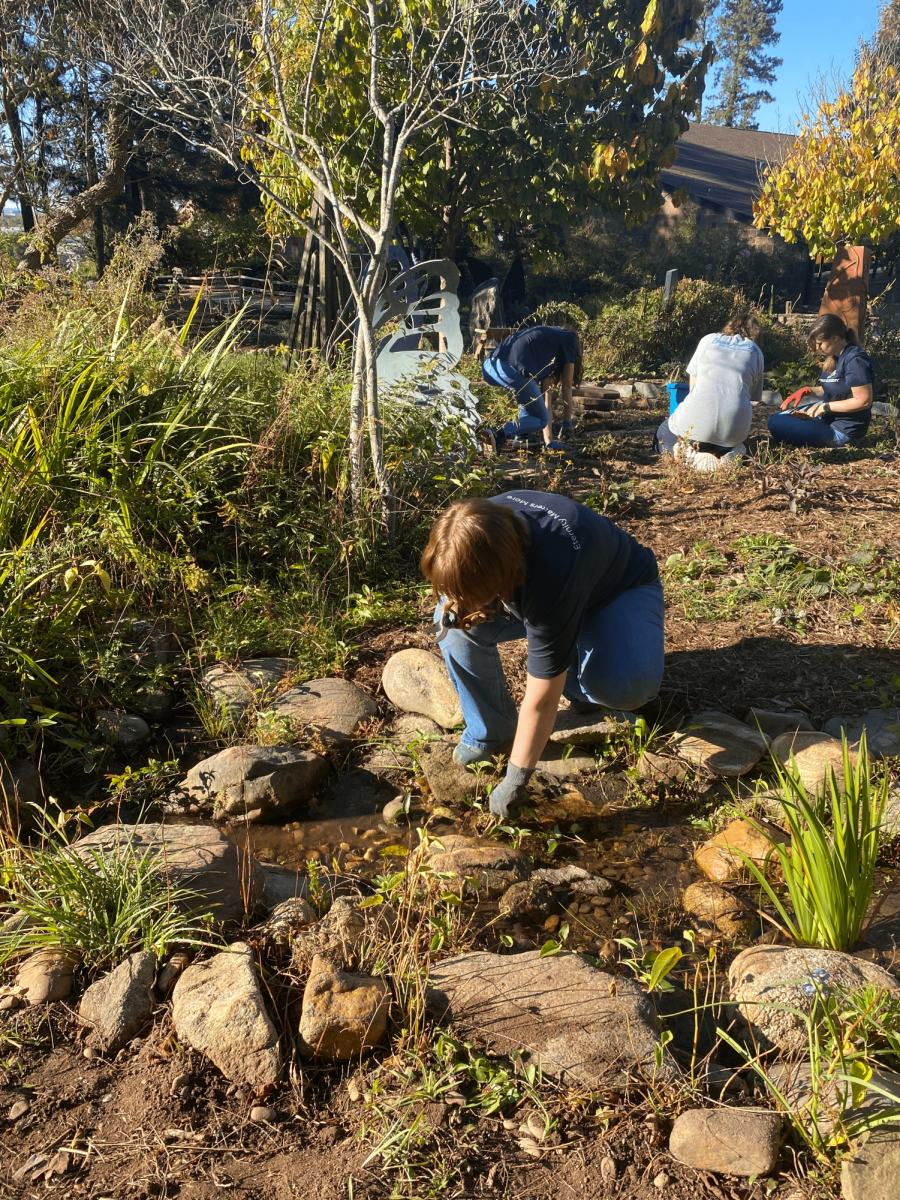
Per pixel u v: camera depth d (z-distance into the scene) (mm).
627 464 6926
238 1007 2158
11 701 3420
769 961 2330
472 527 2277
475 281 19750
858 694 3691
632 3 12969
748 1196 1813
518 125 12883
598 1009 2189
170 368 5258
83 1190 1859
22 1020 2268
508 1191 1830
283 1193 1842
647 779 3355
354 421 4875
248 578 4512
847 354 7039
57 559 3916
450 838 3086
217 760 3334
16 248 17375
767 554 4844
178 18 5695
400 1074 2068
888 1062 2062
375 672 4047
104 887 2525
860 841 2445
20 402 4703
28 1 12836
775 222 14852
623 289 21156
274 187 8984
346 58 9664
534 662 2693
